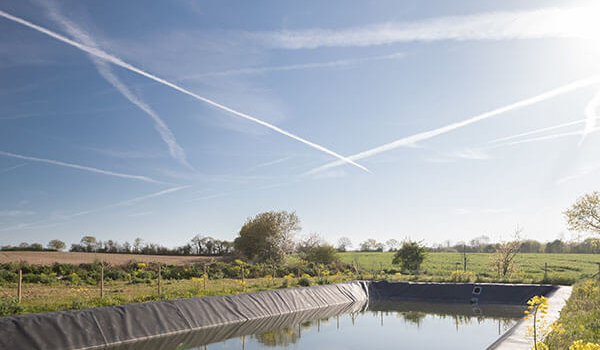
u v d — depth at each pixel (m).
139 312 11.67
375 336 12.50
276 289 18.34
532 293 20.22
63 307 11.40
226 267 28.69
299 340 11.80
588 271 35.47
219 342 11.30
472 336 12.60
